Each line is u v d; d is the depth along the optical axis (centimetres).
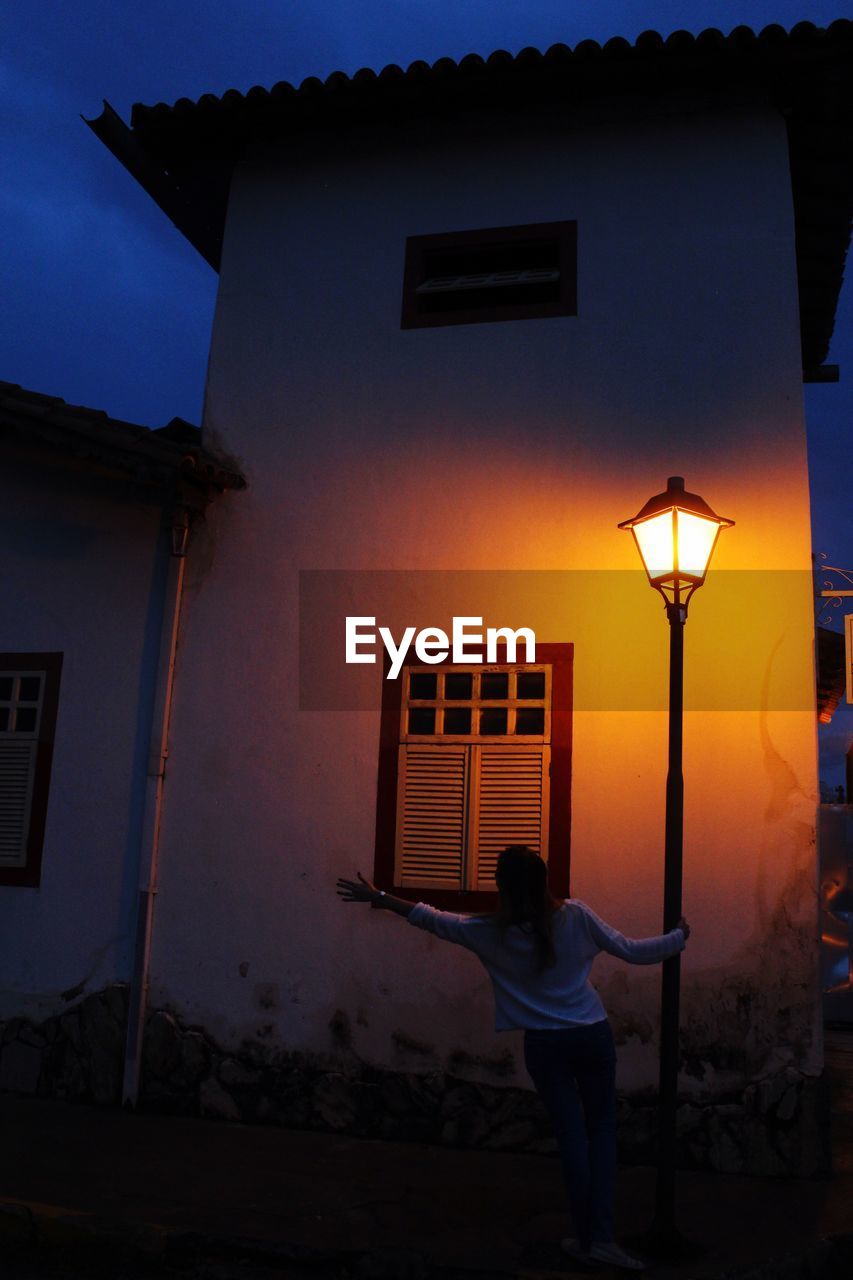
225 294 687
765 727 558
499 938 407
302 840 603
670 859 439
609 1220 385
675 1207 463
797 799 547
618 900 557
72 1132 545
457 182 663
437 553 619
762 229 611
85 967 621
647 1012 542
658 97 641
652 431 603
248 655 633
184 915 610
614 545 596
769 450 586
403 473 633
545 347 627
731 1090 526
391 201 671
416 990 571
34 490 697
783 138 619
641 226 628
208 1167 497
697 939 544
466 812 586
